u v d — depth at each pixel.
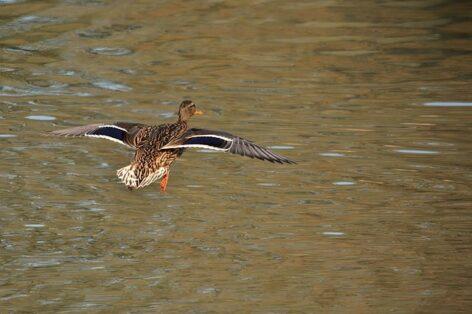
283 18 22.86
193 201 13.80
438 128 16.52
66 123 16.41
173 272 11.75
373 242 12.58
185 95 17.84
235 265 11.93
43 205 13.57
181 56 20.11
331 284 11.46
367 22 22.62
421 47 20.89
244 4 24.03
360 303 10.95
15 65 19.42
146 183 10.64
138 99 17.61
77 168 14.91
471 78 18.95
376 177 14.63
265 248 12.39
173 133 10.80
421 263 11.99
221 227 12.98
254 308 10.80
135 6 23.61
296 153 15.40
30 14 22.69
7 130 16.14
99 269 11.80
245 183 14.42
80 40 21.00
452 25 22.44
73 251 12.28
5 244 12.40
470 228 12.98
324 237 12.71
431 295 11.17
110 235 12.73
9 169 14.73
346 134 16.19
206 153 15.71
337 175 14.66
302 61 19.92
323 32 21.83
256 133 16.05
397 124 16.66
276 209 13.53
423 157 15.34
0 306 10.80
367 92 18.22
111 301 10.98
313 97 17.92
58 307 10.80
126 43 20.89
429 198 13.89
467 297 11.10
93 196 13.93
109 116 16.69
